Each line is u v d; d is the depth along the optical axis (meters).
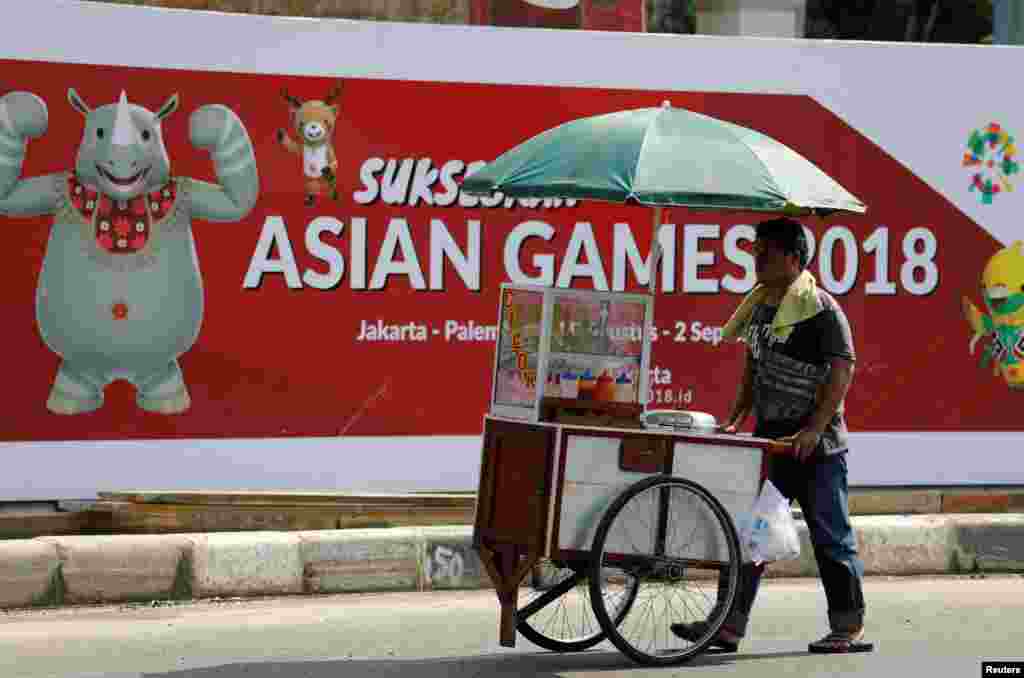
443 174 14.02
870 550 14.04
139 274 13.38
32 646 10.78
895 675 10.16
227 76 13.48
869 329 14.98
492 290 14.17
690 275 14.55
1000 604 12.88
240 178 13.56
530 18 16.88
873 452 14.98
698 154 9.84
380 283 13.93
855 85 14.83
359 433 13.93
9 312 13.10
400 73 13.87
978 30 41.97
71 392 13.27
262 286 13.67
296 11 16.41
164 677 9.92
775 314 10.70
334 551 12.84
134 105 13.27
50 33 13.03
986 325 15.21
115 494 13.29
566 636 11.40
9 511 13.10
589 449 9.99
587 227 14.34
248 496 13.48
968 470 15.20
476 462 14.19
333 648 10.91
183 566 12.39
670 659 10.30
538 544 9.93
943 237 15.10
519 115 14.14
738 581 10.39
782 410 10.72
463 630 11.61
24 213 13.09
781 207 9.77
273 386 13.72
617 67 14.30
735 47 14.55
